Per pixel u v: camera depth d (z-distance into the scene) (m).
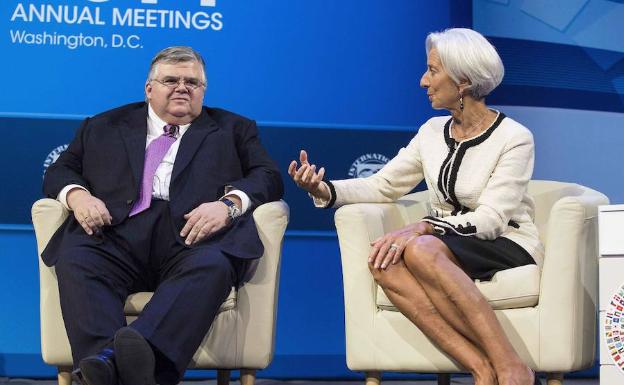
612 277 3.36
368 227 3.84
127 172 4.01
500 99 5.27
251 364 3.78
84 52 5.07
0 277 4.96
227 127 4.21
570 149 5.28
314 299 5.14
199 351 3.73
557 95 5.28
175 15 5.13
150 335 3.46
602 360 3.37
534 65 5.28
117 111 4.23
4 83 5.02
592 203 3.78
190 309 3.55
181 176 4.01
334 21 5.21
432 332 3.62
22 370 4.96
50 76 5.04
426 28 5.26
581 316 3.70
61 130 5.04
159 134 4.20
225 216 3.83
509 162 3.89
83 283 3.61
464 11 5.28
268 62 5.17
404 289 3.65
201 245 3.81
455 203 4.01
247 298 3.80
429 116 5.24
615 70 5.32
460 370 3.69
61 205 3.91
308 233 5.15
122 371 3.35
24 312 4.97
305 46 5.19
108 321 3.56
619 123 5.31
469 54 3.87
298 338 5.13
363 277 3.81
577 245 3.66
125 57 5.10
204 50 5.14
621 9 5.32
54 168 4.07
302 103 5.18
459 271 3.58
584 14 5.30
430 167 4.06
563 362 3.64
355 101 5.21
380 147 5.21
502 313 3.67
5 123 4.99
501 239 3.84
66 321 3.60
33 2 5.05
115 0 5.10
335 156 5.19
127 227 3.88
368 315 3.79
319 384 5.04
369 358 3.78
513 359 3.46
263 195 3.99
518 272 3.69
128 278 3.84
